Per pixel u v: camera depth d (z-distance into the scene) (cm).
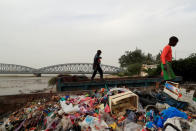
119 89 353
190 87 488
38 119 272
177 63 1014
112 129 213
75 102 341
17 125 259
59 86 486
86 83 494
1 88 3131
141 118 238
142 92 379
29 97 419
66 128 220
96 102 336
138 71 2422
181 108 279
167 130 168
